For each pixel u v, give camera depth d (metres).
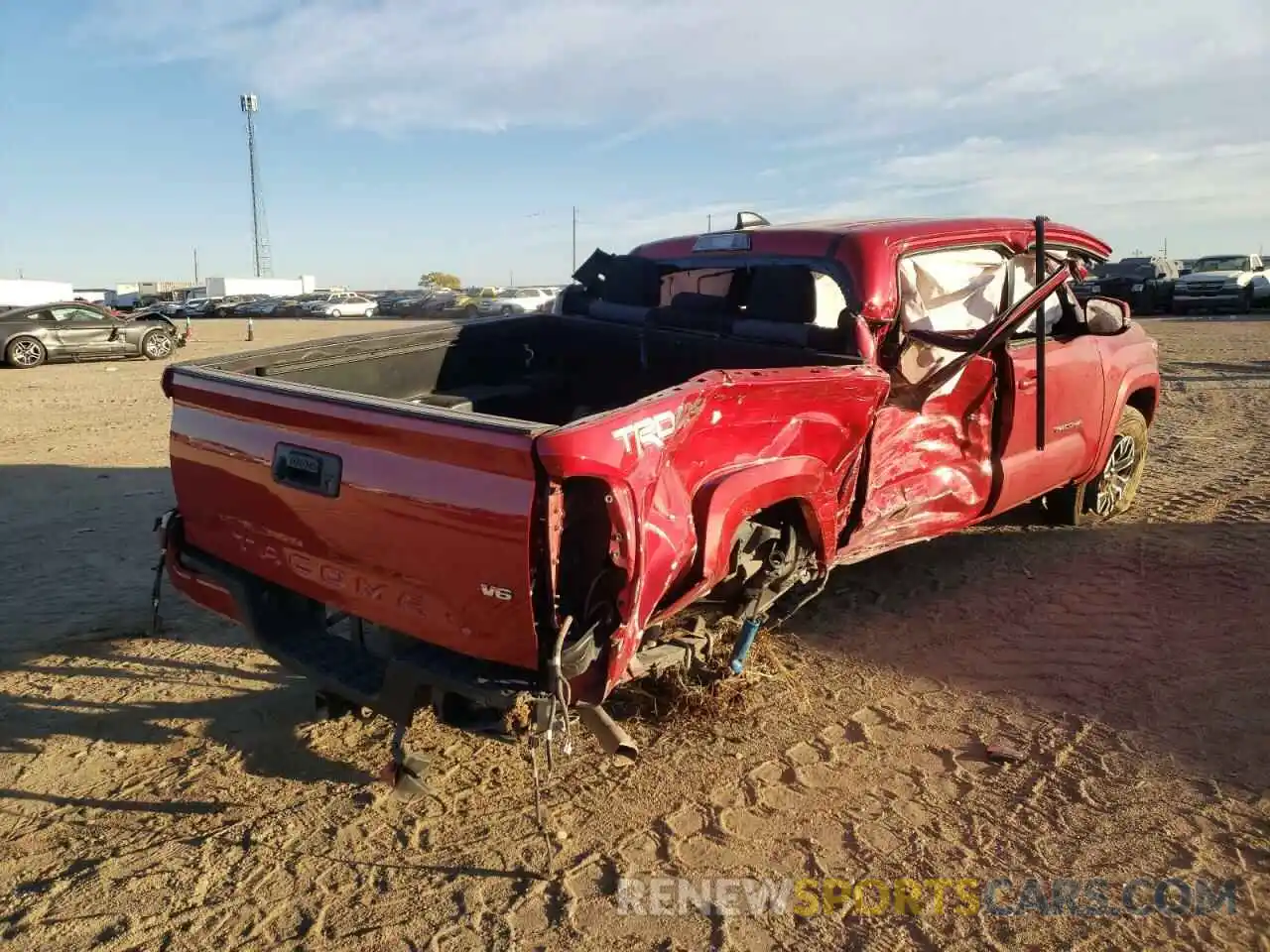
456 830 3.27
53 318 20.16
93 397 14.59
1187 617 4.85
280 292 71.50
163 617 5.21
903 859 3.06
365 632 4.05
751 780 3.53
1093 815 3.26
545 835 3.16
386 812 3.39
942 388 4.71
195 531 3.89
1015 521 6.59
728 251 4.99
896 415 4.48
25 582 5.78
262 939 2.77
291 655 3.42
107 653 4.74
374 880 3.02
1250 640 4.55
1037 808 3.31
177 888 3.00
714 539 3.19
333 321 45.25
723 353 4.63
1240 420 10.38
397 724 3.05
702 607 3.88
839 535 4.29
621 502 2.76
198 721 4.06
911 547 6.07
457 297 49.88
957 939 2.70
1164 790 3.38
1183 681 4.18
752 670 4.37
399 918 2.84
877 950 2.67
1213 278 27.45
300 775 3.64
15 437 10.95
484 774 3.62
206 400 3.64
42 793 3.54
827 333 4.27
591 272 5.64
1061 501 6.31
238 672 4.52
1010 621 4.90
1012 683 4.23
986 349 4.50
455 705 3.13
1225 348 18.16
